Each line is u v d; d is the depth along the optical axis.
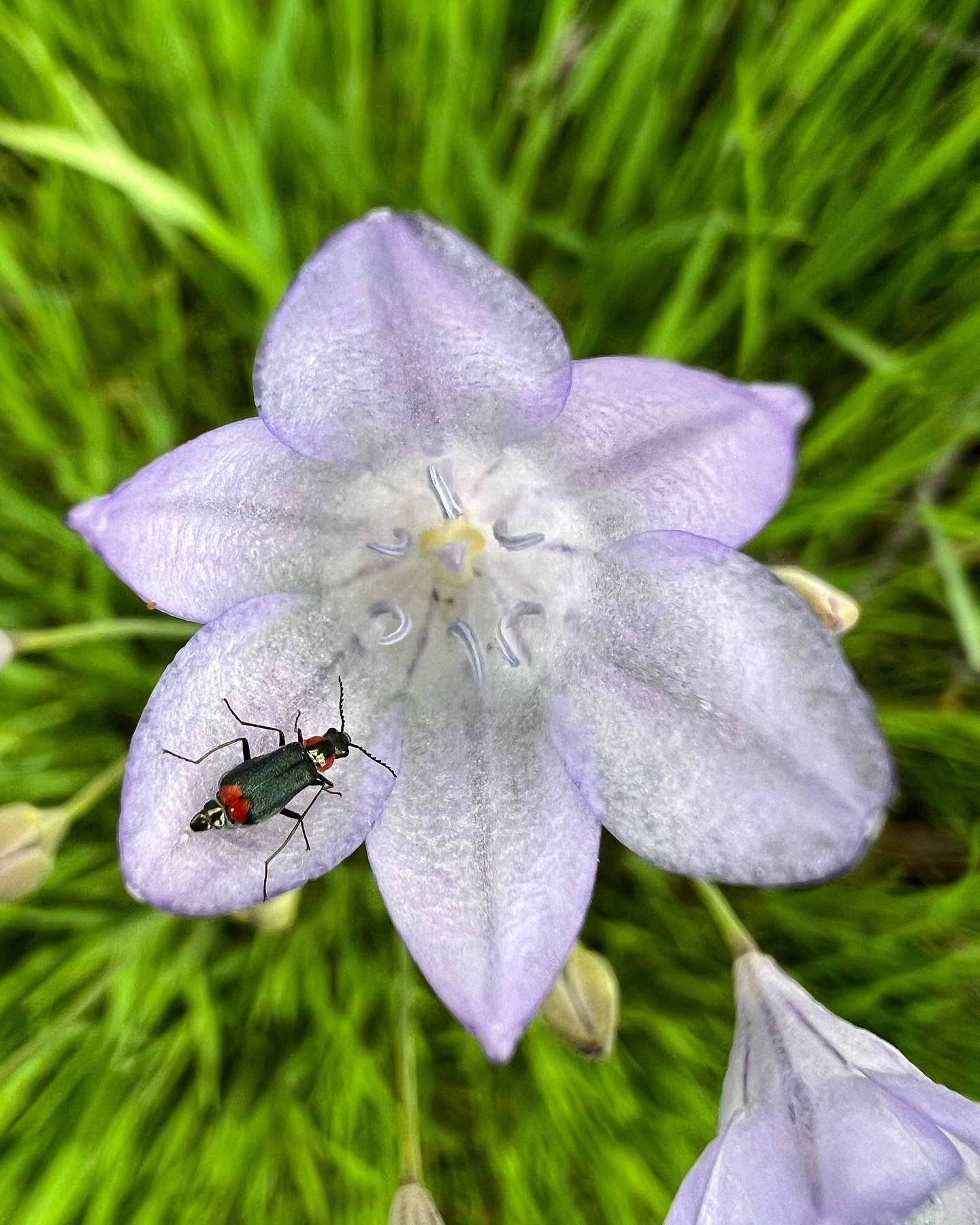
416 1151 0.05
